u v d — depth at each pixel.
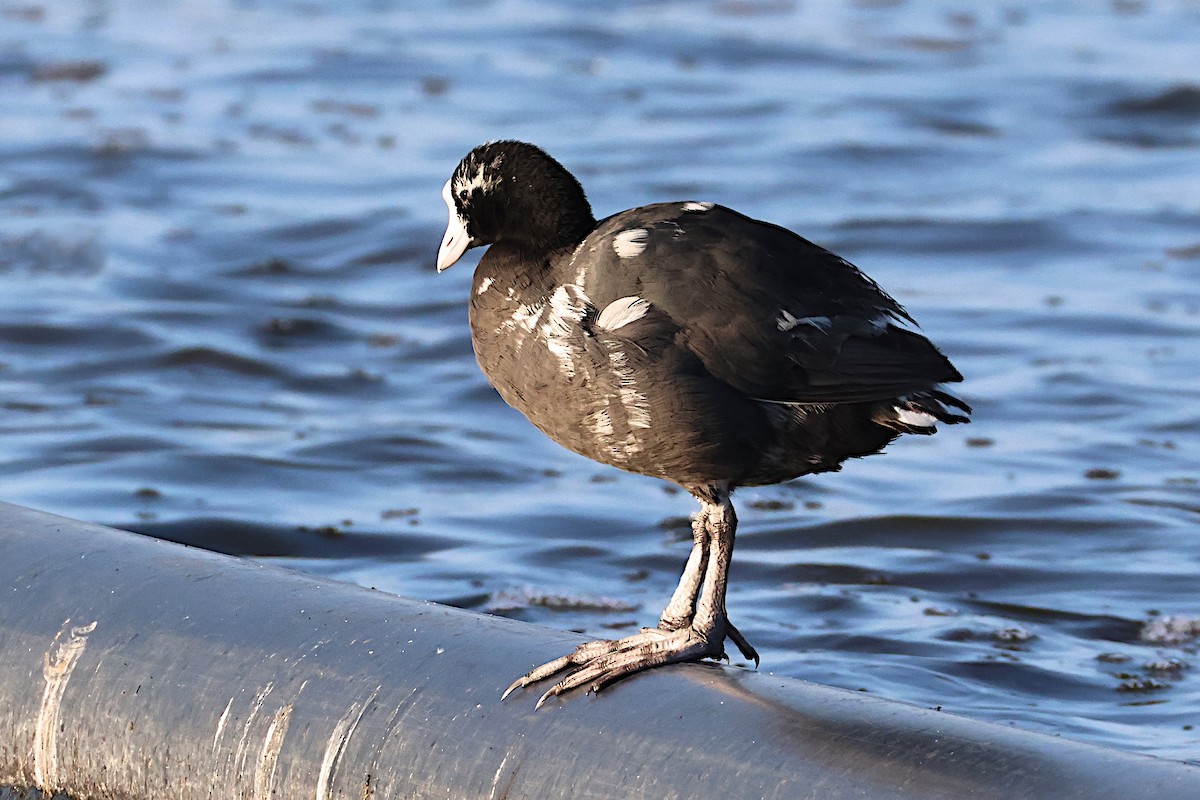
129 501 13.00
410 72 29.17
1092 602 11.16
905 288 18.89
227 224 21.42
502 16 33.75
